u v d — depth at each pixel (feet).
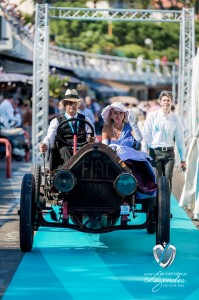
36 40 92.58
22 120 117.50
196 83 51.80
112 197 39.37
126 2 209.15
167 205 39.50
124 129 45.37
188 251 41.70
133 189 38.45
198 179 51.85
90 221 40.50
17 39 106.83
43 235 45.83
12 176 80.33
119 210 39.52
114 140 45.14
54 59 143.54
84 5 202.59
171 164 52.08
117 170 39.06
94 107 149.07
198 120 52.42
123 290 33.32
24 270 36.70
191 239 45.29
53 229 47.93
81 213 40.11
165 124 51.70
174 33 226.99
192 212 56.08
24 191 39.86
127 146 43.62
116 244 43.47
